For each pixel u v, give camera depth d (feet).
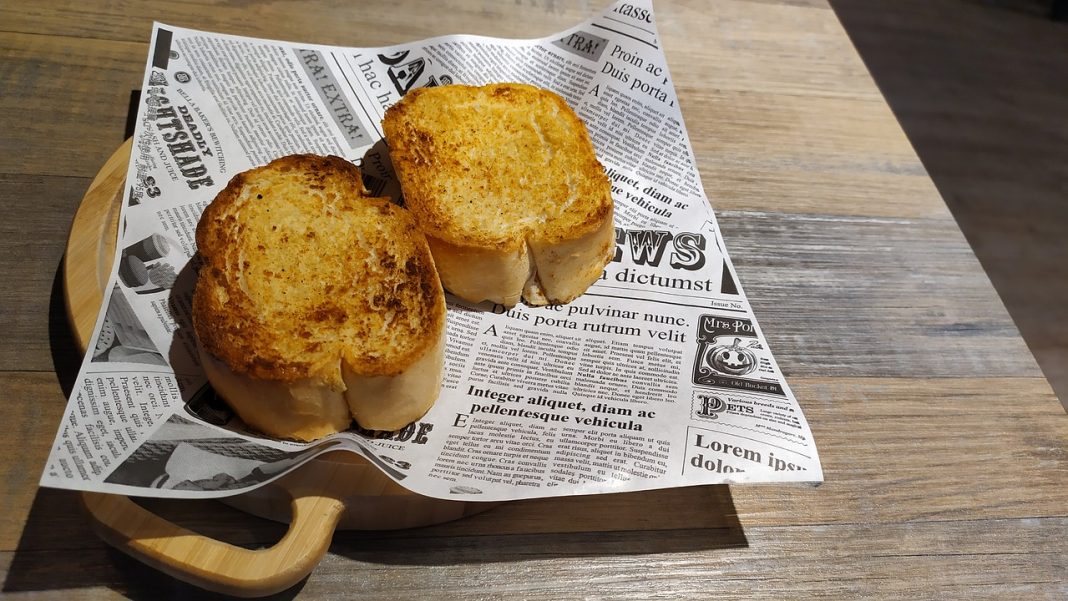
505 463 0.89
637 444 0.92
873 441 1.06
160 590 0.84
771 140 1.41
